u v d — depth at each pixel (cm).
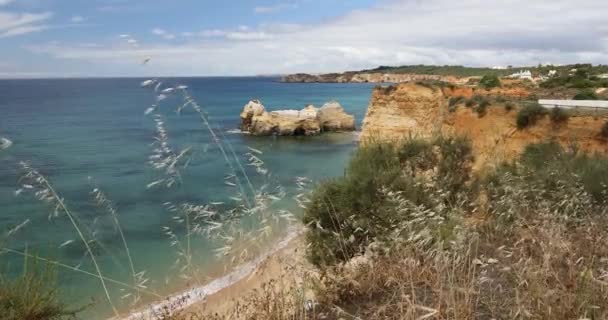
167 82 459
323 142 5378
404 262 422
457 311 332
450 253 411
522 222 533
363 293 440
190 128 3497
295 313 387
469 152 1366
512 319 321
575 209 598
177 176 534
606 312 311
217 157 2328
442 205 629
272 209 555
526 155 1561
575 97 3359
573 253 420
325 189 870
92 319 615
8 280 412
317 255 574
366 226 692
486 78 5500
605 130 1830
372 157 1304
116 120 5519
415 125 3803
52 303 423
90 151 3362
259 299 420
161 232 1557
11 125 4775
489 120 2331
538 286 333
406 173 1030
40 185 472
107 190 2069
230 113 8181
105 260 898
